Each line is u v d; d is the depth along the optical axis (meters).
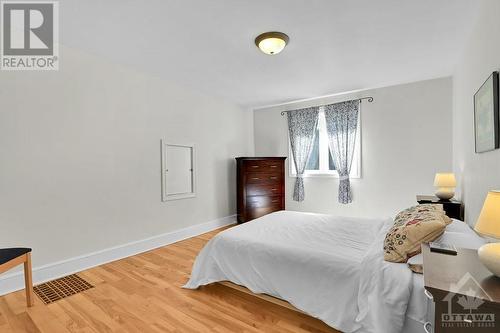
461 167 2.88
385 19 2.15
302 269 1.81
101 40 2.52
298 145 4.77
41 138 2.49
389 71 3.33
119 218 3.12
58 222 2.60
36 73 2.46
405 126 3.81
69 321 1.86
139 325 1.81
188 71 3.35
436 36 2.43
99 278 2.56
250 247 2.09
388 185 3.96
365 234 2.29
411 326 1.34
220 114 4.65
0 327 1.80
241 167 4.57
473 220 2.29
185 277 2.57
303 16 2.10
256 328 1.76
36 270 2.44
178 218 3.87
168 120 3.72
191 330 1.75
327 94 4.38
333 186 4.48
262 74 3.45
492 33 1.69
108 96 3.02
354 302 1.57
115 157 3.09
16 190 2.34
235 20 2.16
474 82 2.22
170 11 2.04
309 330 1.74
